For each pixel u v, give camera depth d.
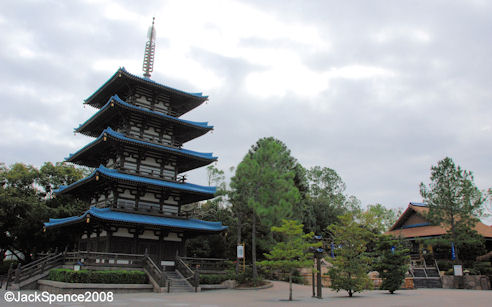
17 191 49.34
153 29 53.59
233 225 51.53
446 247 52.41
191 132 48.38
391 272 33.19
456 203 47.41
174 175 44.62
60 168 54.00
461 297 28.88
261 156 42.72
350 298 27.62
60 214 49.22
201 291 34.19
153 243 39.28
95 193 43.03
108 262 34.66
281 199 39.16
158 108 46.41
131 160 41.75
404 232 60.75
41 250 52.09
